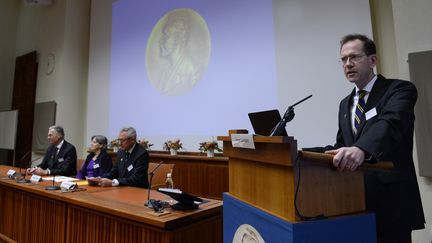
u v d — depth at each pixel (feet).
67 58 17.90
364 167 2.66
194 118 12.78
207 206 5.35
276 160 2.60
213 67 12.30
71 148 11.52
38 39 20.03
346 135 3.98
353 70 3.76
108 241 5.39
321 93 9.32
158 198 6.14
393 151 3.38
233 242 3.45
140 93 15.15
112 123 16.26
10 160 19.84
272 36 10.61
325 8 9.43
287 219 2.47
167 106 13.87
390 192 3.35
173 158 12.55
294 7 10.12
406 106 3.16
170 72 13.94
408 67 7.16
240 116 11.30
